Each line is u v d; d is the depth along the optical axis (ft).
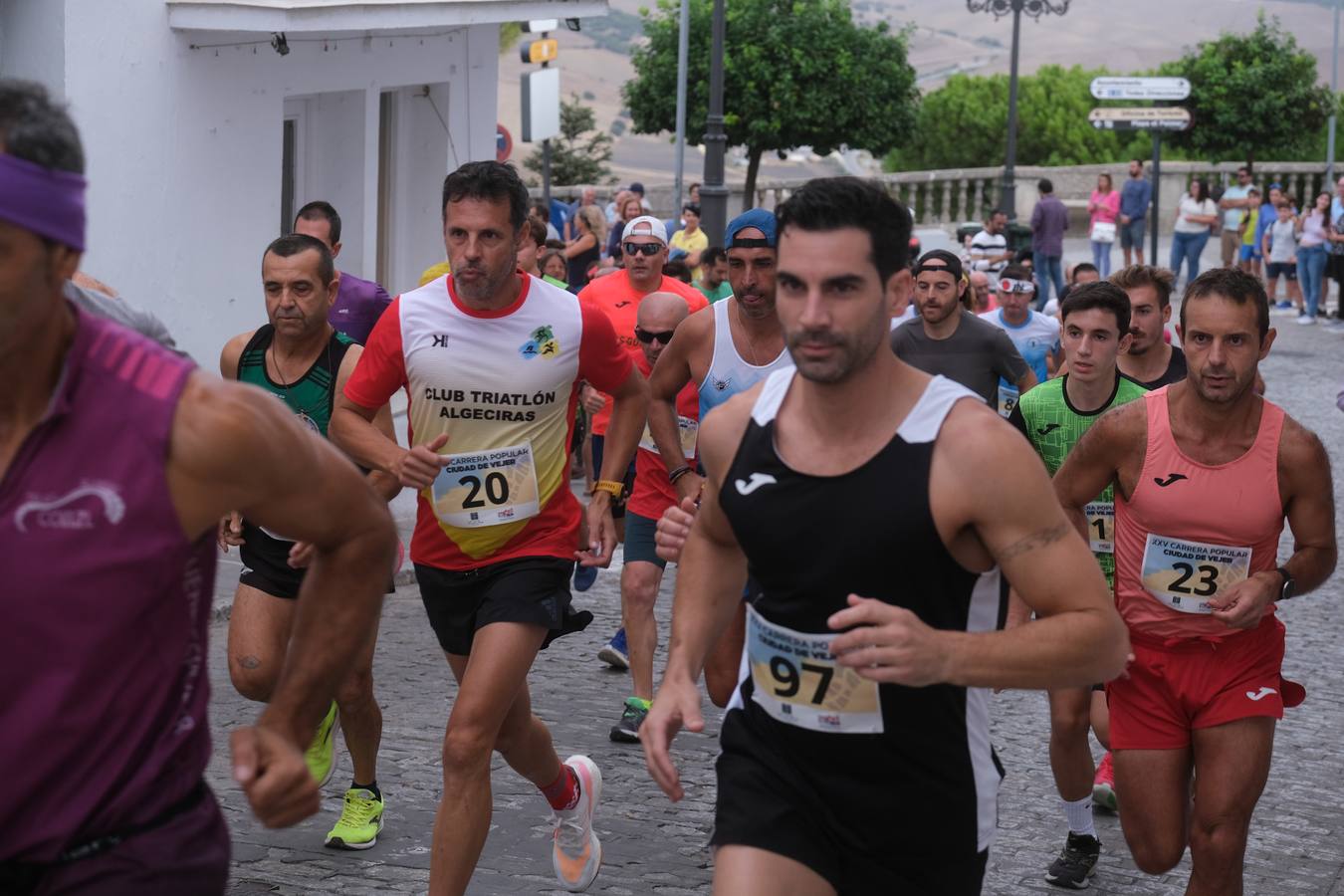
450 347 19.20
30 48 36.88
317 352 21.68
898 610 10.91
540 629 18.81
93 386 8.92
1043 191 100.78
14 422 8.87
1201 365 17.15
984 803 12.63
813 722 12.33
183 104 40.91
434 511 19.48
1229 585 17.76
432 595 19.84
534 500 19.35
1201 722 17.92
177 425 9.00
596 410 32.37
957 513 11.46
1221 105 153.28
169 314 41.24
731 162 431.43
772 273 23.35
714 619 13.47
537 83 74.38
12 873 9.27
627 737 27.12
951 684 11.49
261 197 44.42
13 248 8.32
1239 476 17.57
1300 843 23.53
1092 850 21.59
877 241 11.32
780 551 11.97
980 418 11.58
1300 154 164.45
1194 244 107.65
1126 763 18.29
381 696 29.17
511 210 18.86
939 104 190.90
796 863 12.36
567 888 20.18
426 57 51.11
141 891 9.30
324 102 48.49
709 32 111.55
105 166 38.37
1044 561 11.44
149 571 9.01
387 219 52.42
